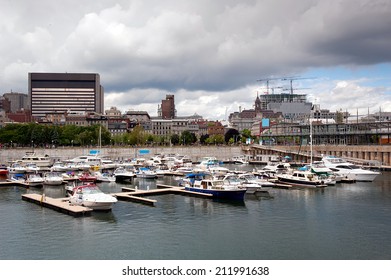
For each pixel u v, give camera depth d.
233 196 73.06
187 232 51.78
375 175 99.81
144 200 69.56
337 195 79.19
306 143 179.00
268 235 50.34
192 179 86.56
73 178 99.19
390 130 152.50
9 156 169.12
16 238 49.03
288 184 93.31
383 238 48.72
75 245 46.41
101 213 61.62
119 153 191.50
